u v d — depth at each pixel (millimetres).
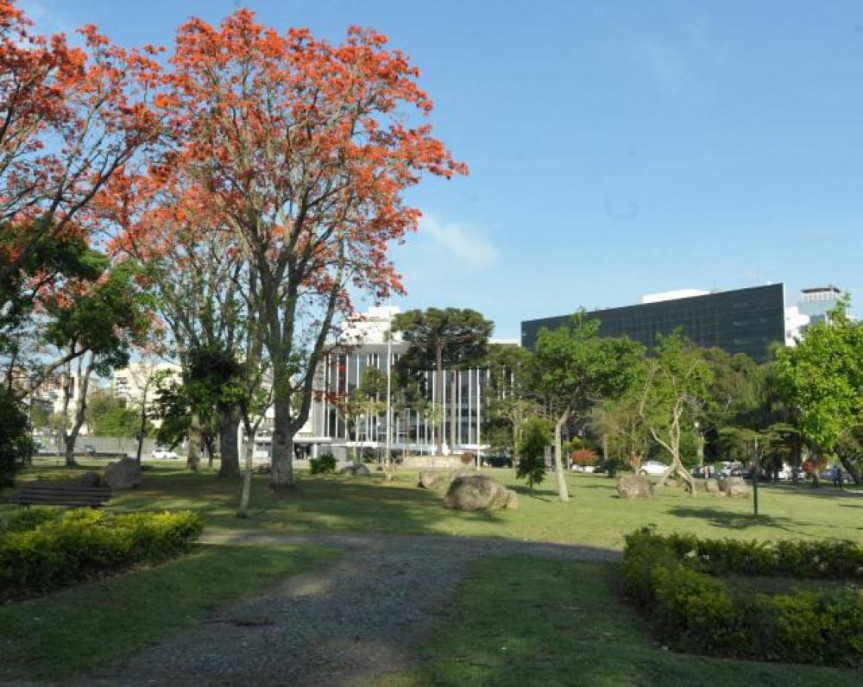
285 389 20328
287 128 25672
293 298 25953
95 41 22953
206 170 26562
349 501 25969
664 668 6238
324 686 5980
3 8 20625
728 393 73500
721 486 41156
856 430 43156
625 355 28891
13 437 17469
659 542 11156
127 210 28328
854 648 6727
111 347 35281
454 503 24281
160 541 11281
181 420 31047
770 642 6906
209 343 22453
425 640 7426
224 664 6602
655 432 46438
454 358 76500
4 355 33125
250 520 18953
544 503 28328
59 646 6895
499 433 84500
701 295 128625
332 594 9727
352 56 25516
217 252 30609
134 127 23344
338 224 27984
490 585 10406
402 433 110688
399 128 26531
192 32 24672
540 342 29312
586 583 10648
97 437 102375
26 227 26062
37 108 22156
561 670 6207
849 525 22266
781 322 118000
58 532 9641
